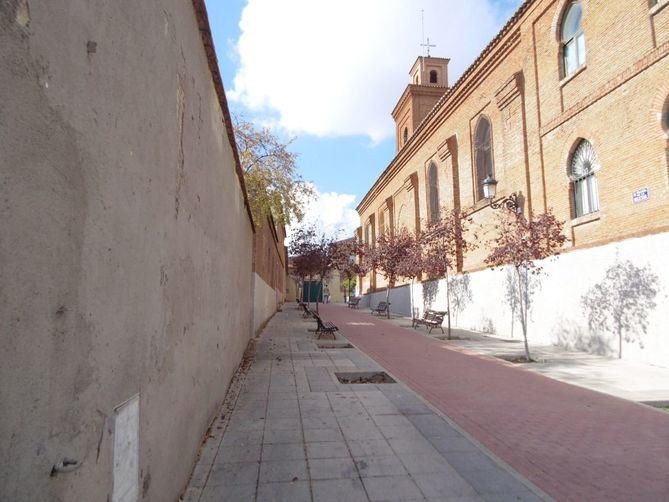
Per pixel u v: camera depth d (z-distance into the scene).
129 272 2.35
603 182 11.61
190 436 4.06
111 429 2.10
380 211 37.62
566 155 13.18
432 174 25.22
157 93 2.86
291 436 5.15
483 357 11.23
